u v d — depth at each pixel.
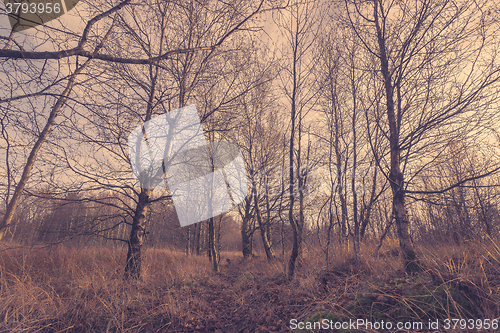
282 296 4.79
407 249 4.75
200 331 4.04
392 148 5.39
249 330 3.90
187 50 3.76
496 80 4.20
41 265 6.62
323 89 7.03
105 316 4.33
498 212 6.69
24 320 3.85
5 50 2.82
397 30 5.32
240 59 7.51
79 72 4.34
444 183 6.98
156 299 5.16
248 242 14.70
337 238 8.29
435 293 3.34
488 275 3.51
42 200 6.67
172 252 11.45
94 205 7.46
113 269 7.13
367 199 9.86
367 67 6.11
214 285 6.98
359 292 4.08
